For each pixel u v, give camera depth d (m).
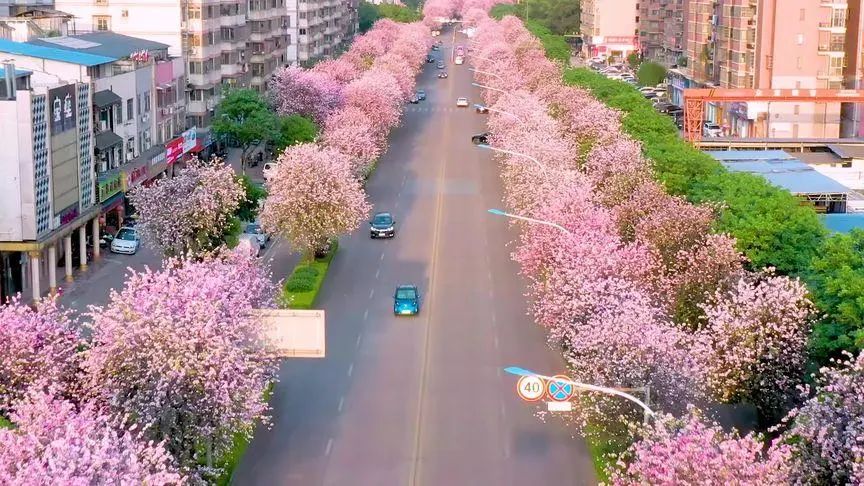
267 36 186.12
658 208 88.06
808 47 168.50
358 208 102.81
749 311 64.88
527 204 104.00
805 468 49.66
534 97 154.62
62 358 58.50
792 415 53.41
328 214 99.81
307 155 101.31
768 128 169.38
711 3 194.00
